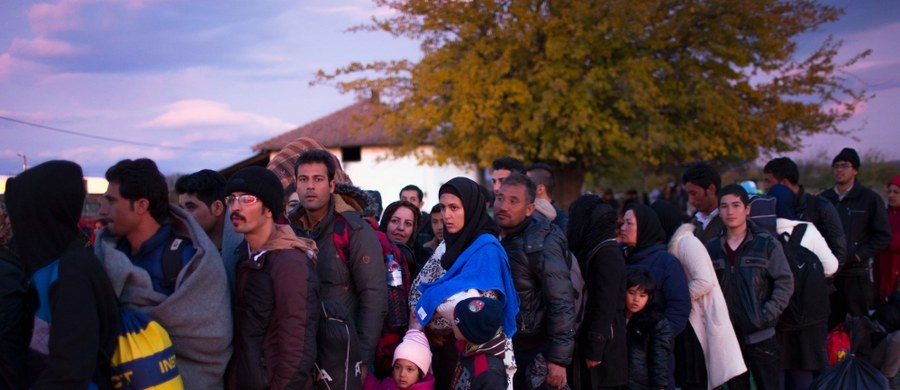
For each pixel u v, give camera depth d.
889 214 7.56
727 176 27.16
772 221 5.52
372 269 3.79
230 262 3.50
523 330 4.09
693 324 5.14
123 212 2.95
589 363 4.31
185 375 3.01
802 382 5.46
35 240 2.69
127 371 2.77
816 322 5.30
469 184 3.88
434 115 19.03
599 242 4.38
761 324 5.01
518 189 4.17
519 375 4.16
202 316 2.97
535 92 18.62
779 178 6.64
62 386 2.49
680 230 5.29
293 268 3.11
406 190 7.02
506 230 4.25
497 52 18.92
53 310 2.58
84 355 2.54
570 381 4.50
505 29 18.50
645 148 18.78
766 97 20.11
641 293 4.65
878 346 5.22
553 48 17.61
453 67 19.25
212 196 3.90
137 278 2.87
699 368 5.15
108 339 2.73
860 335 5.04
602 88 18.16
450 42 19.58
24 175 2.72
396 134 22.53
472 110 18.39
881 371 5.20
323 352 3.30
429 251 5.69
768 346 5.11
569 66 18.33
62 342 2.52
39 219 2.68
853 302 6.97
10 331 2.76
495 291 3.70
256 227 3.16
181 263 3.00
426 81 18.84
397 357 3.69
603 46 18.11
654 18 18.47
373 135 33.75
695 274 5.06
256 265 3.14
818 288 5.25
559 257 4.02
